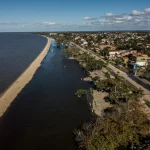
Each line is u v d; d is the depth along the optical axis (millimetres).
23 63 149750
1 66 138250
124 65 135625
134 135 49156
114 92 77188
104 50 177750
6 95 85125
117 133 48500
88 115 68375
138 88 87562
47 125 62344
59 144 53312
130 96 71688
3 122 64062
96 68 127312
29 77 112500
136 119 53188
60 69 133500
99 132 49000
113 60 153125
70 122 64000
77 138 53750
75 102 78938
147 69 115500
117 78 94688
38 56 180375
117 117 53125
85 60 153500
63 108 73875
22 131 59219
